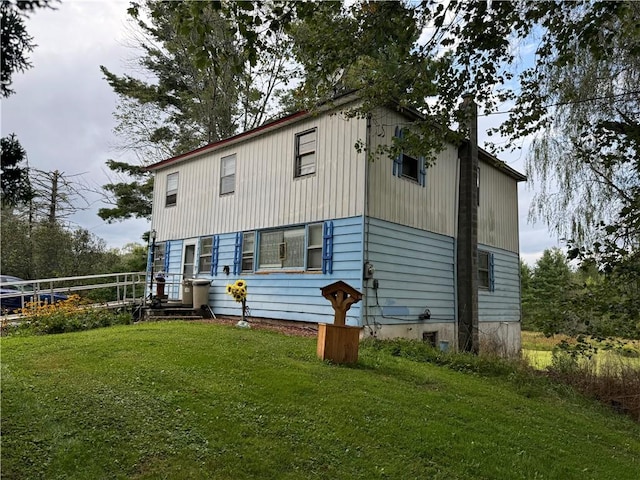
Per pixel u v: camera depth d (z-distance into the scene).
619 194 7.82
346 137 10.04
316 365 6.09
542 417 5.48
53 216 21.08
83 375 4.93
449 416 4.75
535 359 9.77
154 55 21.41
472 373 7.35
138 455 3.24
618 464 4.39
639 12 5.71
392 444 3.90
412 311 10.45
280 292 11.02
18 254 19.42
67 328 9.20
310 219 10.58
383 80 6.71
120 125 21.73
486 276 13.80
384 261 9.81
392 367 6.65
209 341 7.13
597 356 8.09
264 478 3.17
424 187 11.32
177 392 4.48
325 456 3.55
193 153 14.34
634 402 7.15
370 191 9.63
